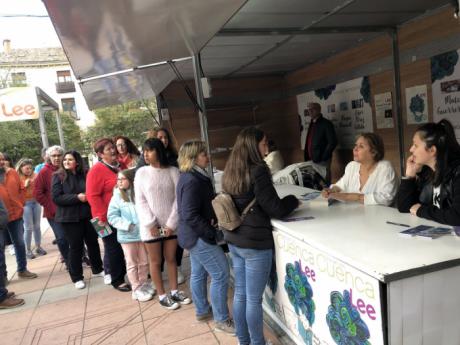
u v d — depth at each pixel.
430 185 2.05
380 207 2.44
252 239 2.21
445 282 1.50
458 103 4.08
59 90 28.77
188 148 2.66
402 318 1.47
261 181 2.15
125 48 2.88
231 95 7.71
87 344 2.93
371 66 5.44
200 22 2.49
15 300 3.82
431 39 4.31
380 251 1.63
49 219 4.49
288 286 2.30
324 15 3.91
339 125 6.40
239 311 2.40
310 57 6.34
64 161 3.91
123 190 3.43
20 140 18.77
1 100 5.66
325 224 2.15
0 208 3.76
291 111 7.85
